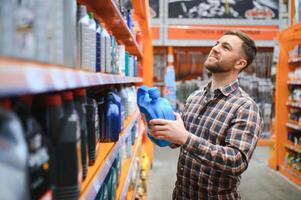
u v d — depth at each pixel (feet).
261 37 23.73
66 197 2.80
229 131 5.72
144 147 17.10
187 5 23.56
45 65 2.25
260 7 23.61
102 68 5.02
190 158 6.45
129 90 10.36
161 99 5.72
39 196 2.38
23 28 2.12
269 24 23.70
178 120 5.49
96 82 4.01
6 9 1.95
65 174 2.79
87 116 4.47
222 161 5.13
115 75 6.08
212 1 23.59
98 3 5.97
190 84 24.47
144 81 17.34
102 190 5.25
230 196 6.30
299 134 16.83
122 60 7.76
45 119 2.81
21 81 1.72
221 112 6.12
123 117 8.32
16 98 2.41
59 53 2.80
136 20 14.82
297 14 16.52
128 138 9.45
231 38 6.39
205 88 7.01
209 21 23.65
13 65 1.69
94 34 4.42
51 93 3.04
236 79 6.53
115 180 6.31
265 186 14.64
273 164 17.56
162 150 21.91
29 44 2.18
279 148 17.25
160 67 25.40
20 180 1.88
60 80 2.36
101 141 6.11
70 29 3.05
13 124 1.90
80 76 3.06
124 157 9.19
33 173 2.29
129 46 12.02
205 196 6.28
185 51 25.31
